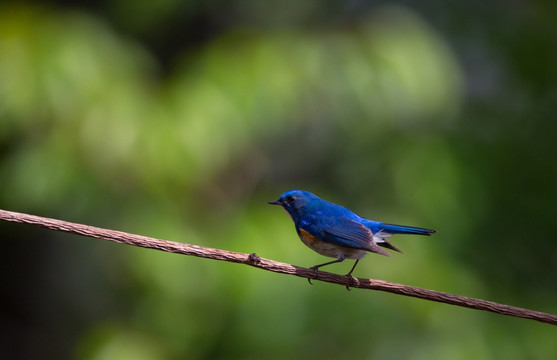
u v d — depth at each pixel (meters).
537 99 14.55
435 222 11.19
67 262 12.56
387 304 10.55
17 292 12.97
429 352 10.57
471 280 11.26
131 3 11.66
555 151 13.89
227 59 10.07
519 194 13.45
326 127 11.82
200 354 11.06
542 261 13.58
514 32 14.70
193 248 6.13
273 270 6.36
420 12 14.34
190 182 9.73
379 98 10.14
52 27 9.80
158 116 9.78
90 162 9.49
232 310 10.16
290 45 10.23
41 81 9.37
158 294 10.12
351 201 11.90
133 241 5.93
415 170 11.05
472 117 13.54
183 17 12.88
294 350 10.75
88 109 9.47
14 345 12.88
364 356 10.64
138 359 10.73
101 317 12.39
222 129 9.70
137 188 9.95
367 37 10.28
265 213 10.52
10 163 9.92
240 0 12.87
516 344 11.45
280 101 9.86
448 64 11.22
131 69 10.19
